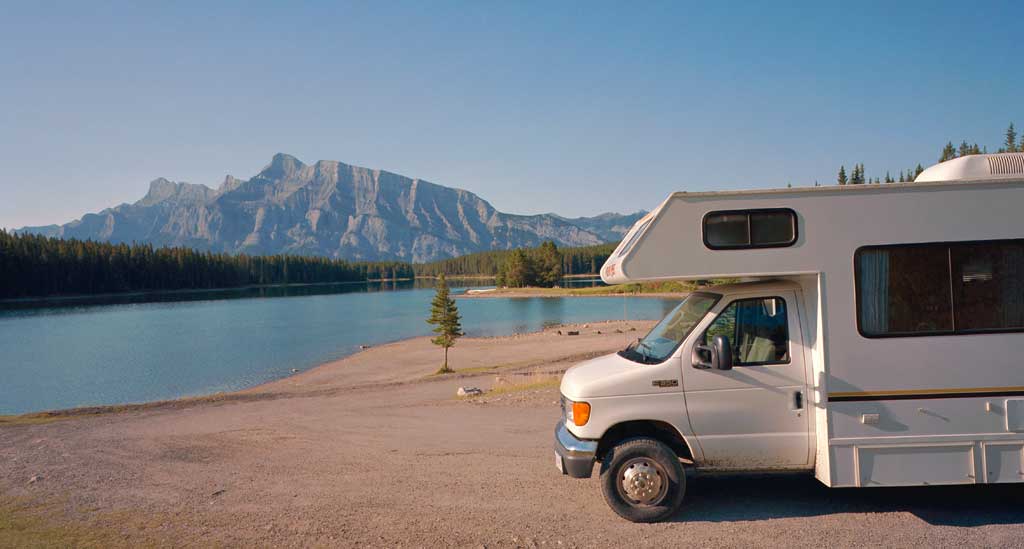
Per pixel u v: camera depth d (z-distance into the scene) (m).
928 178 5.70
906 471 5.10
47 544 4.81
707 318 5.38
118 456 8.80
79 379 36.78
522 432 10.15
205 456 8.70
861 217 5.18
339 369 38.25
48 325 73.44
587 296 129.00
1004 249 5.18
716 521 5.23
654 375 5.29
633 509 5.25
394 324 74.69
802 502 5.71
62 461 8.45
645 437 5.36
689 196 5.17
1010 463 5.09
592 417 5.32
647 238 5.18
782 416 5.24
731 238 5.18
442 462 7.82
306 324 74.88
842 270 5.16
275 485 6.76
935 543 4.64
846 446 5.11
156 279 168.62
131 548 4.72
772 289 5.39
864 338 5.12
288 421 13.02
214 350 49.81
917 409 5.10
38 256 137.25
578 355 33.00
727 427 5.24
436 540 4.85
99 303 120.19
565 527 5.14
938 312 5.14
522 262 162.62
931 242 5.17
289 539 4.91
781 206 5.16
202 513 5.68
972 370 5.10
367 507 5.79
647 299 110.81
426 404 16.06
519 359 37.69
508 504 5.81
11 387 34.38
